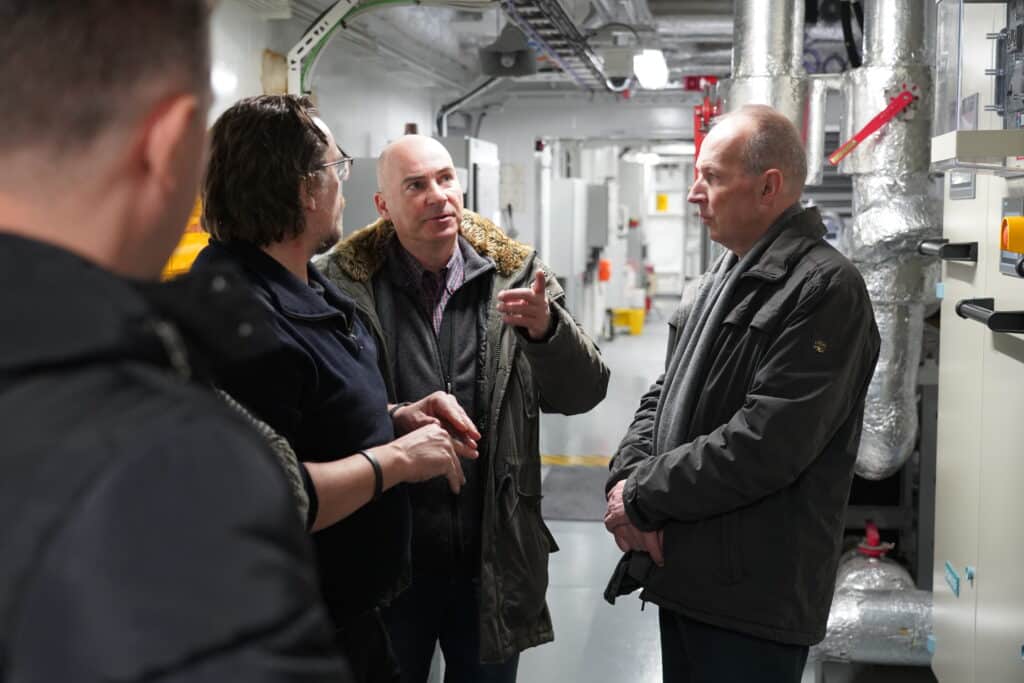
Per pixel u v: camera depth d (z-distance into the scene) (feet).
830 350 5.49
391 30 17.49
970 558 7.32
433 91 24.53
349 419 4.73
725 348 5.85
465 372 6.50
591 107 28.43
